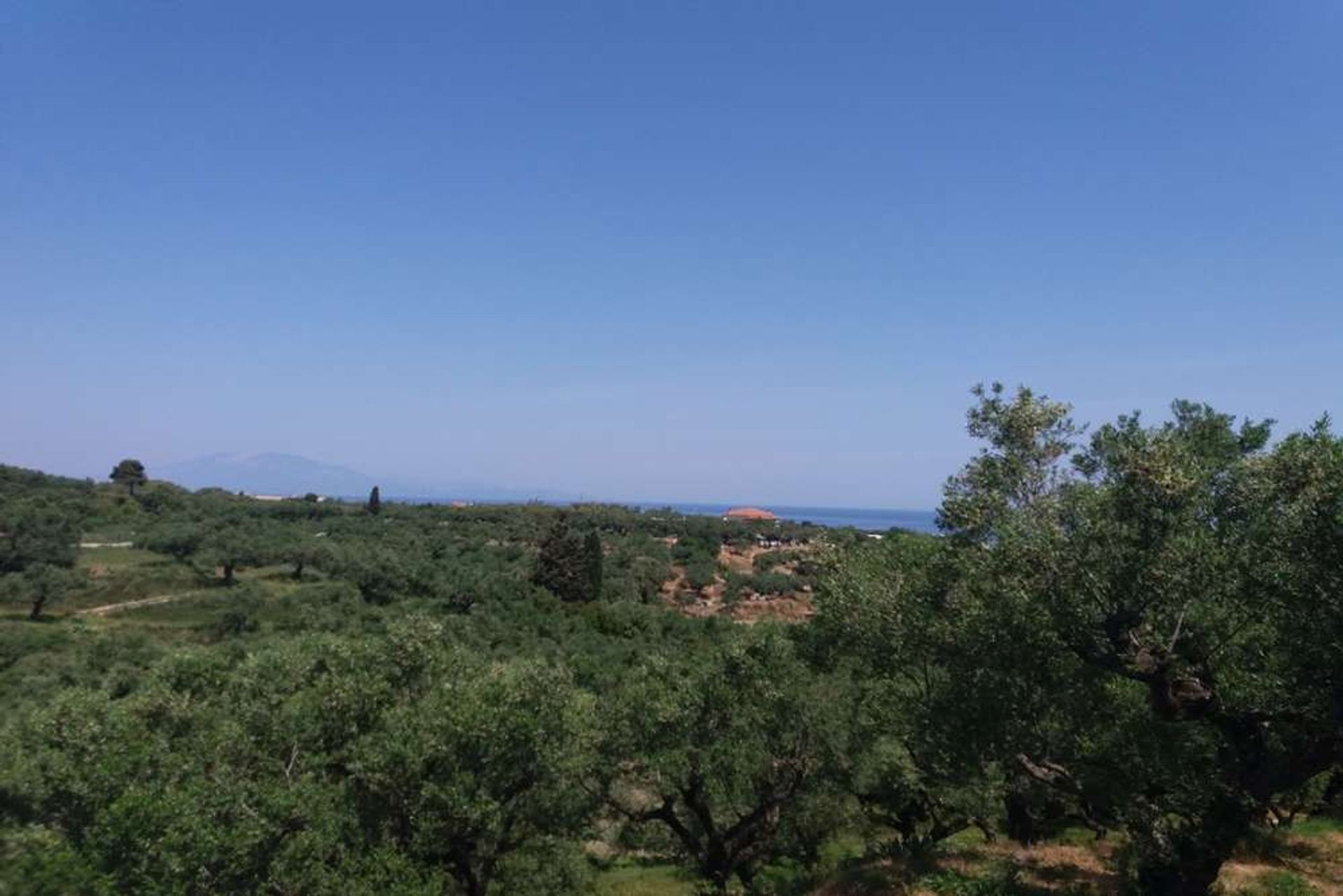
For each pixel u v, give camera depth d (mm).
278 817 17172
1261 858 18438
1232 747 13086
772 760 24016
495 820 18734
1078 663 13742
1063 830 25297
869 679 23016
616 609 77812
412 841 18469
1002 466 13805
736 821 27359
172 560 84250
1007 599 12758
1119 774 14195
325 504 149625
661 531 144375
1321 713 11758
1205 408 14008
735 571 114250
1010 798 22750
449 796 18203
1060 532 12375
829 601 17781
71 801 19969
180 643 57938
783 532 146500
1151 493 11625
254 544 86125
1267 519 11359
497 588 76812
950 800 22844
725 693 23812
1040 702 14070
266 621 66062
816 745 23641
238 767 19203
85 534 95750
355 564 79562
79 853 18422
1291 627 11391
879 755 24109
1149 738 13773
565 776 21484
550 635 65250
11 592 68375
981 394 14234
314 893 16562
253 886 16484
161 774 19016
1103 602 12180
